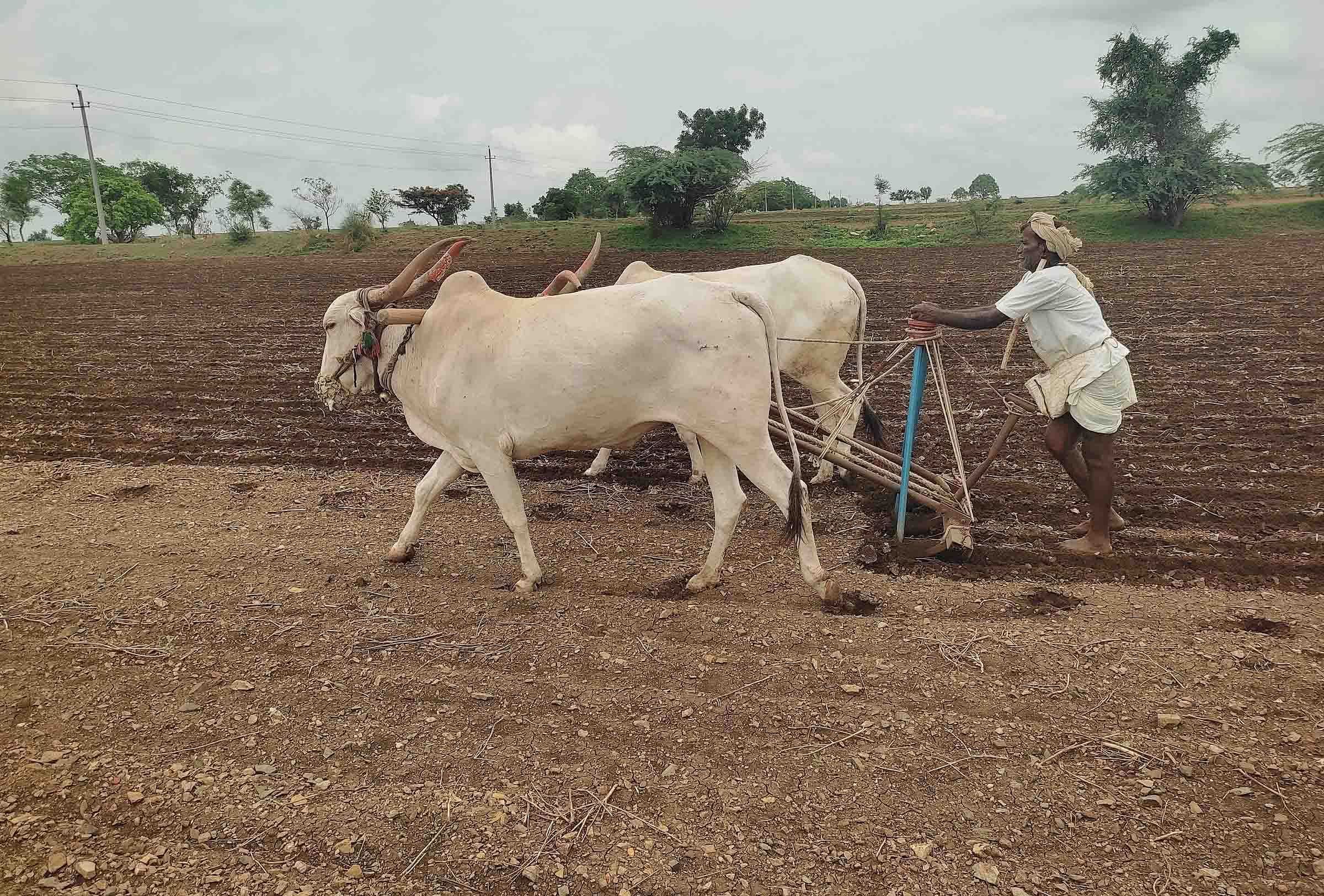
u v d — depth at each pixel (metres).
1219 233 29.94
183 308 18.52
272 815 2.98
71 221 52.38
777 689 3.69
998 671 3.75
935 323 4.91
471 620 4.40
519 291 19.12
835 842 2.80
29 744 3.43
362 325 4.80
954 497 5.04
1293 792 2.93
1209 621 4.13
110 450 8.02
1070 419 4.89
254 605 4.60
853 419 5.58
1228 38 31.08
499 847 2.81
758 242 32.97
